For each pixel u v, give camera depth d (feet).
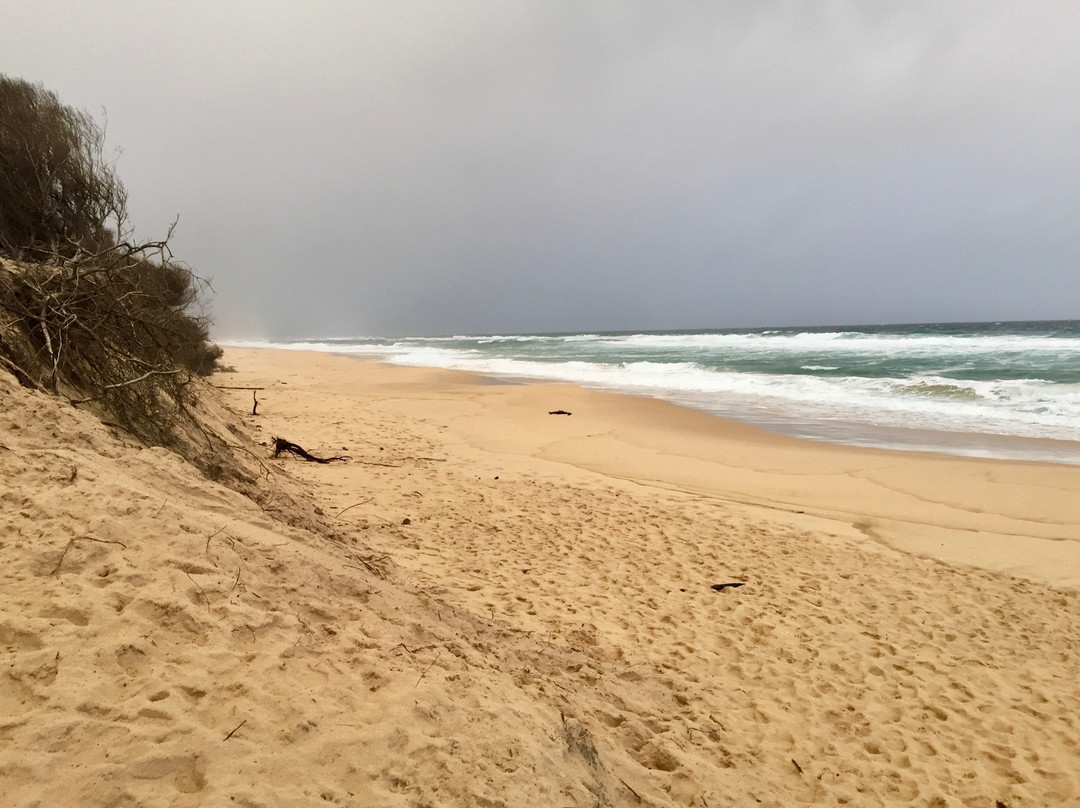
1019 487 29.76
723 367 87.35
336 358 124.36
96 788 5.63
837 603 18.07
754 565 20.70
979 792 10.84
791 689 13.62
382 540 19.52
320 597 10.01
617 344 172.55
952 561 21.84
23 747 5.73
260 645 8.18
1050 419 45.62
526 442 40.04
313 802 6.24
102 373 15.65
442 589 15.35
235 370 78.74
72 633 7.11
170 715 6.58
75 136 40.04
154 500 10.13
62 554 8.18
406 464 31.63
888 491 30.09
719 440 41.16
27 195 34.78
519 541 21.59
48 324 14.88
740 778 10.18
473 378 81.71
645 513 25.84
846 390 61.87
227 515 11.68
